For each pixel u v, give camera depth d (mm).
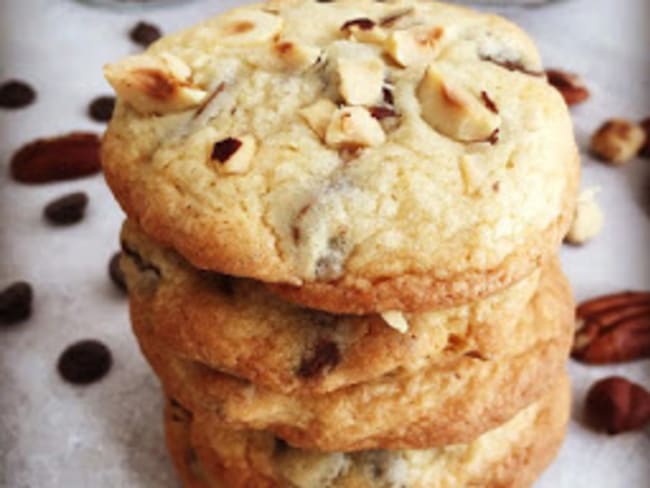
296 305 145
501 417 152
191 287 148
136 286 154
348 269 132
